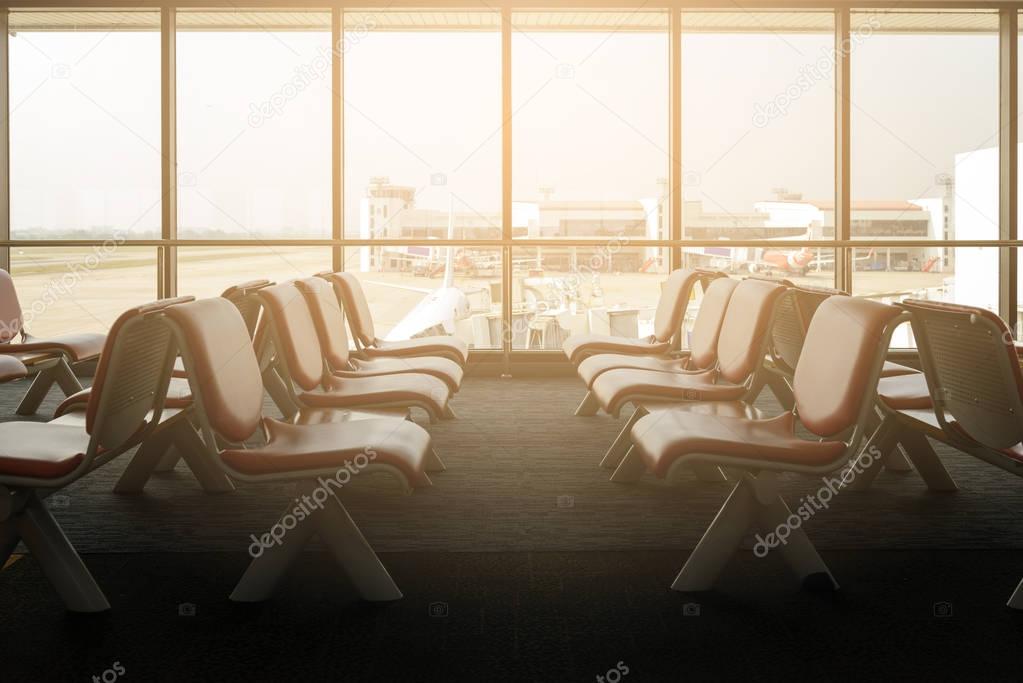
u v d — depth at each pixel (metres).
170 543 2.92
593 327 6.86
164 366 2.63
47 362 4.40
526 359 6.79
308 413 3.27
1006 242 6.68
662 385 3.44
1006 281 7.00
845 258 6.90
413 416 5.13
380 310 6.96
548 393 5.95
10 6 6.73
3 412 5.25
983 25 6.95
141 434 2.63
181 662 2.06
